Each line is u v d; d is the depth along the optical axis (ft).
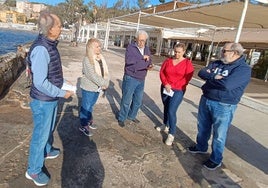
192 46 93.40
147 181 10.22
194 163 12.23
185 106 22.36
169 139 13.76
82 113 13.38
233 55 10.82
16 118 14.69
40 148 8.83
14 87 20.99
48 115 8.57
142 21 65.67
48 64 7.91
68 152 11.62
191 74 13.48
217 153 11.68
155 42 107.34
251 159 13.44
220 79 10.87
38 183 9.03
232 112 11.39
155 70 45.32
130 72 14.57
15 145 11.58
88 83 12.81
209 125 12.62
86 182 9.61
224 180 11.07
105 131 14.56
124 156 11.98
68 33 182.39
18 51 30.94
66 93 8.27
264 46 57.93
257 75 60.90
